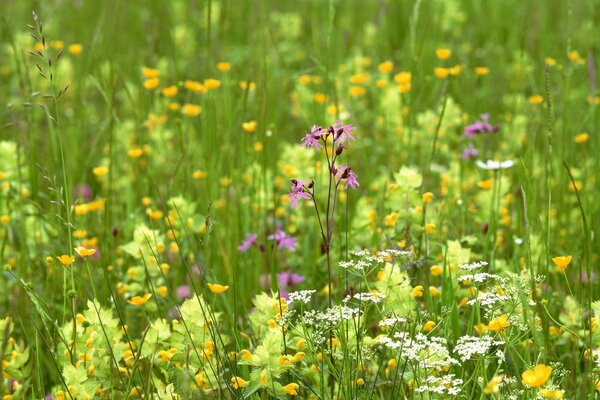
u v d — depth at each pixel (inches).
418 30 374.3
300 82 292.8
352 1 420.5
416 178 167.9
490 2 398.9
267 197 213.3
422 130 254.7
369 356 132.4
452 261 155.3
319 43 336.2
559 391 109.9
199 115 272.1
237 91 282.7
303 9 422.9
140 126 238.8
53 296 184.5
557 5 386.0
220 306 182.7
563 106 250.8
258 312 140.3
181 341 136.6
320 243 198.7
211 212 195.9
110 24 391.9
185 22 415.8
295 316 153.9
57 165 219.5
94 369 140.6
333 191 213.5
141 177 246.1
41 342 175.0
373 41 373.7
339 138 132.3
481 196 191.0
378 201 217.5
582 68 319.0
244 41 374.3
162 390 135.9
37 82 301.6
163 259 189.2
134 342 155.3
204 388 136.6
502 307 145.9
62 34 384.5
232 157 238.2
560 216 210.2
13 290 192.1
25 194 212.8
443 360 130.9
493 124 275.7
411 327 136.4
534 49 351.3
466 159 234.4
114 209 228.1
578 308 146.5
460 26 400.5
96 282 188.4
